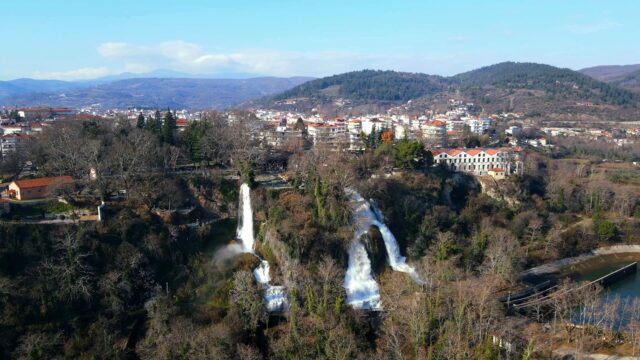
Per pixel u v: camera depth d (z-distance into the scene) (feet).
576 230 650.84
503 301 458.09
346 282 477.36
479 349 330.75
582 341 362.53
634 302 419.54
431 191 646.74
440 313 374.84
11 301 378.53
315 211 520.83
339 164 585.22
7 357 352.90
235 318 395.34
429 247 524.11
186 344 334.03
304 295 423.64
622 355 371.76
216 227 528.63
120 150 537.24
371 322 422.00
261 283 455.22
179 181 558.56
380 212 561.02
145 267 448.24
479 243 529.86
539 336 381.81
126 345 385.91
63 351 367.86
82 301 407.64
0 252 400.67
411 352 355.56
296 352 343.46
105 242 446.60
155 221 490.90
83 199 499.10
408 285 453.99
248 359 328.90
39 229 431.43
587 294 431.84
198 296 444.14
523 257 565.12
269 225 503.20
